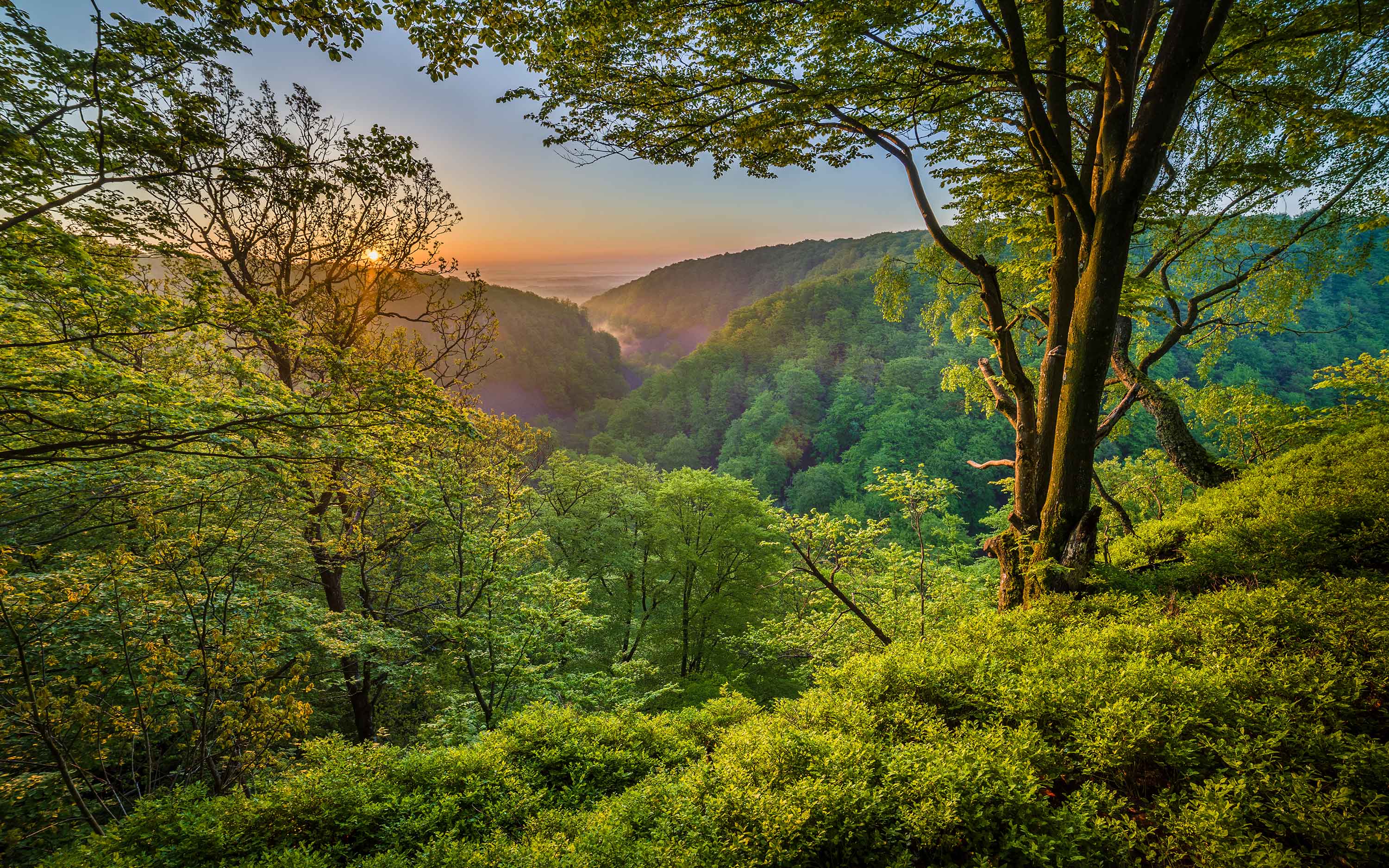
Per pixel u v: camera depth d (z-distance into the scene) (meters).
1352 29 6.66
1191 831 2.85
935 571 12.42
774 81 7.33
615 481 28.02
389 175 8.77
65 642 6.88
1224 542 6.99
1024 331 13.40
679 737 5.96
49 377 5.24
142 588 7.04
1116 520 17.23
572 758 5.59
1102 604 6.44
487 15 4.79
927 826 3.20
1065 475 7.38
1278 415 14.68
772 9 6.35
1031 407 9.06
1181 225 11.38
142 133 5.45
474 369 13.73
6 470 5.94
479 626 9.89
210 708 6.77
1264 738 3.44
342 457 7.50
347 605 14.45
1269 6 7.46
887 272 12.94
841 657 10.88
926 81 7.45
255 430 6.66
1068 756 3.84
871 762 3.96
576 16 5.34
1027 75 6.82
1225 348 14.95
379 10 4.56
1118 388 16.31
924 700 4.96
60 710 5.85
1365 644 4.16
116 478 7.95
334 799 4.64
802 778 3.88
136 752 7.76
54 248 5.10
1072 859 2.87
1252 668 4.11
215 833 4.23
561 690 10.72
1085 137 11.17
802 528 12.16
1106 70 7.32
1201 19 6.23
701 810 3.86
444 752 5.49
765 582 21.70
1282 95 7.51
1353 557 5.94
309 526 11.80
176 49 5.50
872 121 8.23
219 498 8.70
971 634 6.30
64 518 8.59
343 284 12.73
